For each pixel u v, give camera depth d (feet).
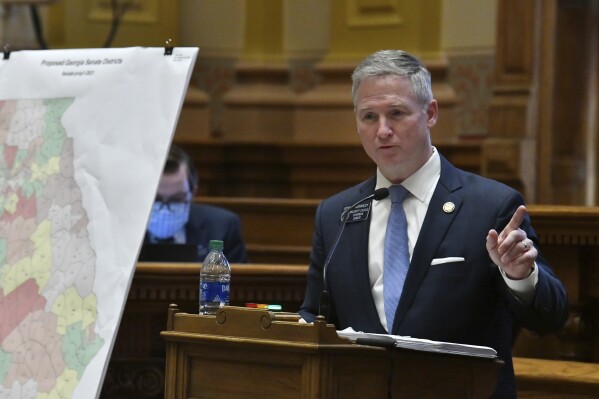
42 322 30.09
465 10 82.48
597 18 81.15
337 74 86.99
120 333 44.55
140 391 44.80
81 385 28.96
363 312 30.91
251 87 90.27
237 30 91.09
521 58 74.59
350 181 84.64
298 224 69.46
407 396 26.37
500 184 31.17
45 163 31.12
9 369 30.17
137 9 89.35
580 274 48.11
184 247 47.91
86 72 31.14
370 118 30.99
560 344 48.85
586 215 45.42
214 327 27.14
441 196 31.07
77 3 88.07
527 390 41.65
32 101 31.83
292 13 90.27
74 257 30.09
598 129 82.28
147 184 29.48
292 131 89.20
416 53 84.12
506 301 29.94
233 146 86.69
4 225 31.37
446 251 30.30
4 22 85.92
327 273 31.89
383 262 31.12
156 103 29.86
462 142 80.69
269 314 26.12
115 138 30.17
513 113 74.64
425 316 29.89
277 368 25.71
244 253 54.75
